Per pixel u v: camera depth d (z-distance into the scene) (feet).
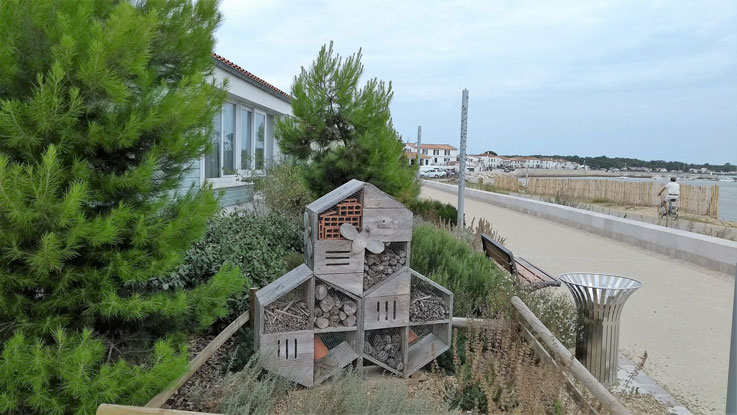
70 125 9.14
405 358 14.07
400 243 14.66
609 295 14.58
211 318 12.25
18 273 9.27
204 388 12.43
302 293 13.93
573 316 17.53
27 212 8.41
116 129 9.64
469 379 13.19
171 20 12.02
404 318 14.08
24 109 8.83
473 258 21.94
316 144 30.04
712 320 21.65
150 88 10.71
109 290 10.05
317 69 28.63
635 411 13.39
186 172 12.00
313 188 29.30
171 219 10.96
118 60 9.54
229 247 20.34
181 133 10.83
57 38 9.26
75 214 8.96
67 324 10.03
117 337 11.73
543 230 51.16
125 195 10.48
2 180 8.17
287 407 12.19
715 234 45.29
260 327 12.87
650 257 36.94
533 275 22.57
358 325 13.83
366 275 13.98
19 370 8.64
